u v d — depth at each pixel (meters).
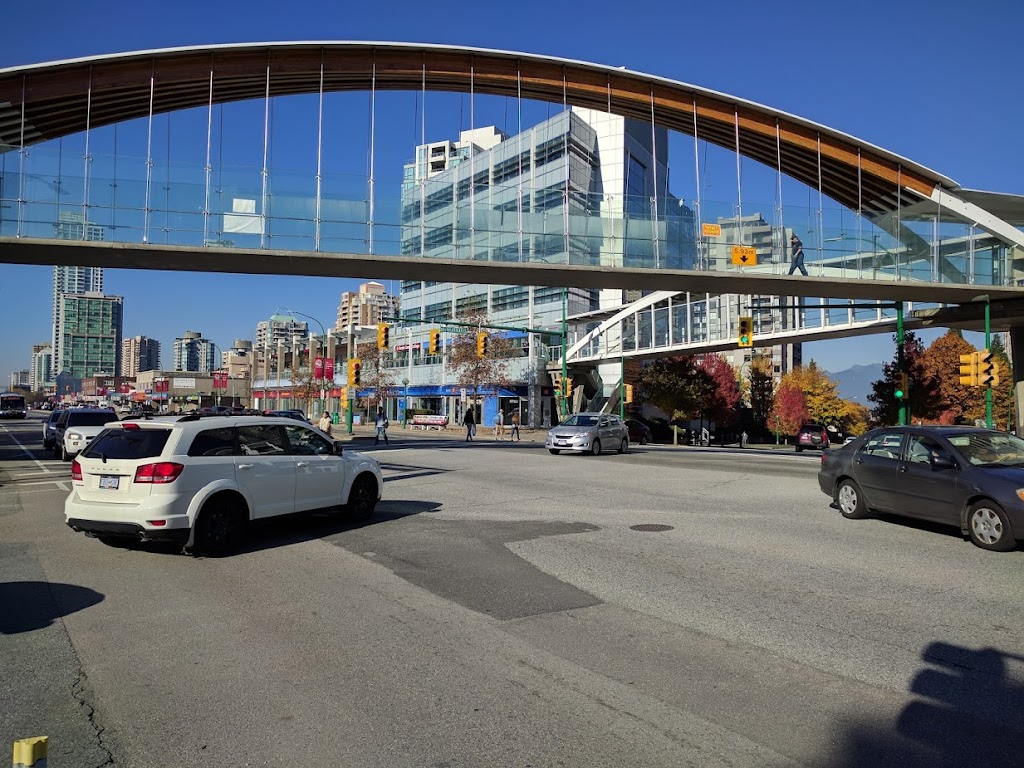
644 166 54.75
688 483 15.86
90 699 4.17
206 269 26.30
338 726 3.82
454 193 26.78
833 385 79.38
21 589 6.64
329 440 10.06
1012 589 6.58
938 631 5.37
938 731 3.76
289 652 4.95
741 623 5.57
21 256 24.47
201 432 8.15
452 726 3.81
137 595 6.43
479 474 17.86
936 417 47.41
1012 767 3.39
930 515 9.11
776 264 28.83
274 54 27.92
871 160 32.19
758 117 31.66
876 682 4.40
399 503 12.45
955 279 30.75
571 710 4.00
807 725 3.82
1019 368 35.00
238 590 6.60
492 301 67.19
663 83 30.53
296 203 25.12
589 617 5.73
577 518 10.78
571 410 64.00
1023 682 4.41
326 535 9.35
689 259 28.05
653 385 56.44
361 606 6.07
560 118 47.47
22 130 24.56
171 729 3.79
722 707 4.04
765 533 9.45
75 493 8.09
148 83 26.78
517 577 7.07
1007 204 33.75
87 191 23.67
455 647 5.04
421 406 69.31
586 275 27.03
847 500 10.62
